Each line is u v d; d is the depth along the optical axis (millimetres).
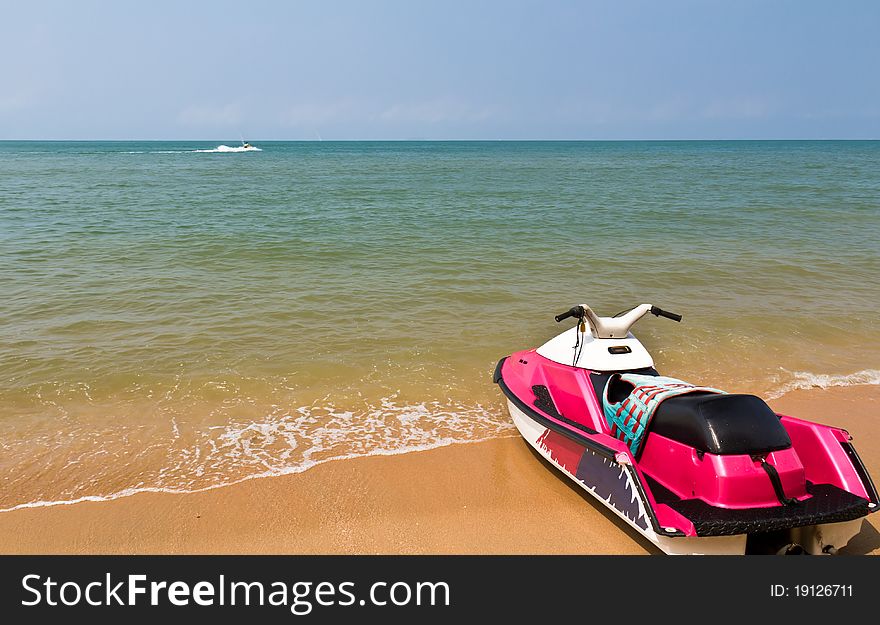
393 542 4391
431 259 13180
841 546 3877
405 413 6328
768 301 10297
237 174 44375
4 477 5098
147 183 34344
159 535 4434
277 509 4730
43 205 22109
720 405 3957
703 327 8969
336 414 6277
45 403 6395
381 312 9492
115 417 6141
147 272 11836
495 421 6203
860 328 9031
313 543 4367
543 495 4953
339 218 19109
